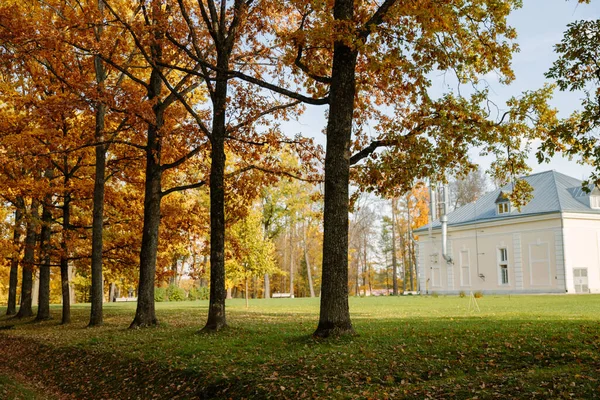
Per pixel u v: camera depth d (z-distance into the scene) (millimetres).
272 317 20406
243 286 51656
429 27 11836
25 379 12797
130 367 11422
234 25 15703
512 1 13266
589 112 9250
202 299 50844
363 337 11750
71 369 12594
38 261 22297
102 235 20219
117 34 16906
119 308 30141
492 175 15211
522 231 43969
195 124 17750
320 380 8734
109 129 20828
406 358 9602
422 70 12625
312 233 62156
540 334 10992
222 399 8773
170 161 19672
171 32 16344
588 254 41438
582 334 10781
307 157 18141
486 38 13734
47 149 18656
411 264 63625
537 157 10016
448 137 13539
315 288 72750
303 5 12969
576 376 7512
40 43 15258
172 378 10148
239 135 17672
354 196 14641
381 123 16594
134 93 16578
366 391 8047
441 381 8148
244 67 17266
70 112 17688
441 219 50562
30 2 17688
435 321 15430
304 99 12953
